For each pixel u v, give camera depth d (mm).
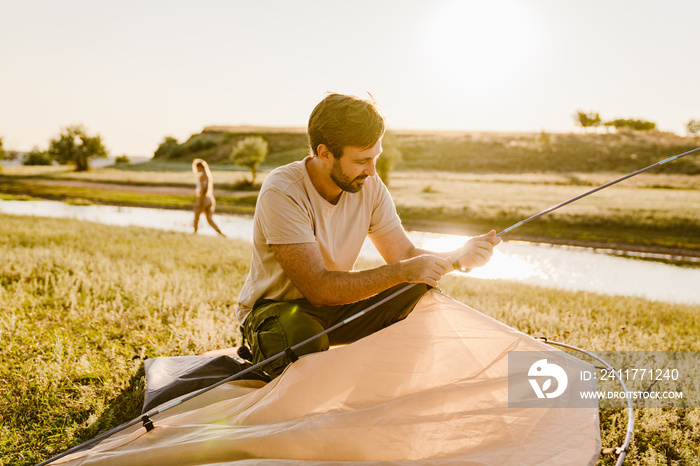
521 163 55469
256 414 2520
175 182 47219
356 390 2512
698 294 11062
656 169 45969
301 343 2615
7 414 3410
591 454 2227
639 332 5578
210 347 4668
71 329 5043
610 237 20141
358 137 2600
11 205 29781
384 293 2980
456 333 2678
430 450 2299
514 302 6824
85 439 3164
